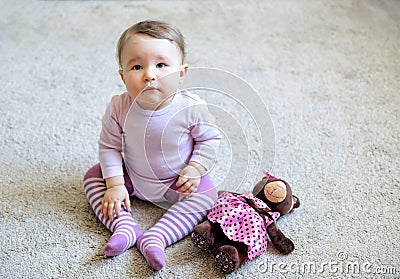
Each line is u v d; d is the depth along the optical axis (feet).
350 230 4.09
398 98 5.47
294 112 5.29
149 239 3.87
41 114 5.25
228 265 3.67
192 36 6.40
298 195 4.39
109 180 4.14
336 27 6.60
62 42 6.31
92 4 7.05
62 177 4.58
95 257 3.88
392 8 6.92
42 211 4.25
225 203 3.92
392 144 4.91
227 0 7.15
